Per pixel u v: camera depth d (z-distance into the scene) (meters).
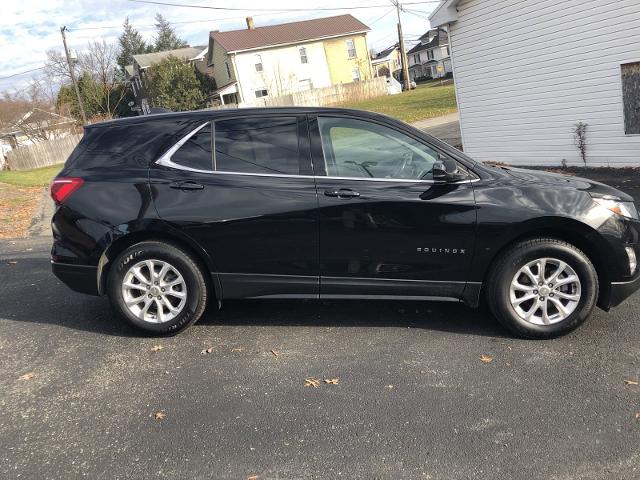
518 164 12.87
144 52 78.69
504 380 3.49
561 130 11.67
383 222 3.95
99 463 2.81
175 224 4.02
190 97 47.22
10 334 4.48
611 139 10.76
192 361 3.88
